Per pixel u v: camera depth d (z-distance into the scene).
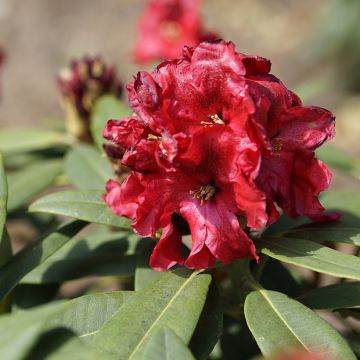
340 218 0.68
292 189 0.61
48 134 0.90
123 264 0.70
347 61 2.25
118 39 2.47
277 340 0.57
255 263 0.69
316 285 0.77
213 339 0.60
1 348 0.48
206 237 0.59
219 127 0.57
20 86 2.20
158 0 1.03
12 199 0.77
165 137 0.57
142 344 0.56
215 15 2.67
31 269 0.63
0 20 2.62
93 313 0.59
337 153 0.84
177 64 0.59
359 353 0.72
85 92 0.86
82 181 0.76
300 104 0.61
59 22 2.59
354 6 2.27
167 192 0.59
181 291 0.59
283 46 2.46
